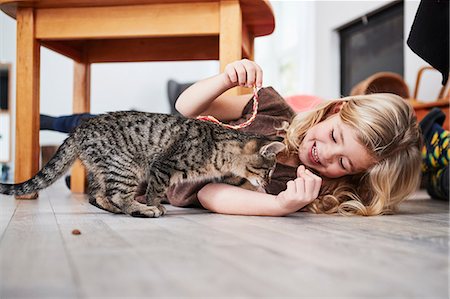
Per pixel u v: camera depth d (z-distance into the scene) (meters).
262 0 1.99
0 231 1.12
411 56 3.94
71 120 2.49
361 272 0.75
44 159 3.48
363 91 3.31
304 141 1.79
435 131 2.61
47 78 5.55
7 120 5.06
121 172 1.55
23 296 0.61
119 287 0.65
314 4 5.41
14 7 2.05
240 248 0.93
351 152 1.68
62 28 2.04
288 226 1.29
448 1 1.73
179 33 1.97
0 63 5.09
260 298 0.60
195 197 1.76
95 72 5.92
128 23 1.99
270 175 1.81
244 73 1.72
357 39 4.89
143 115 1.64
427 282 0.70
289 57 6.05
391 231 1.23
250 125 1.95
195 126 1.64
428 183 2.63
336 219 1.53
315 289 0.65
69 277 0.70
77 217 1.45
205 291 0.63
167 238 1.04
